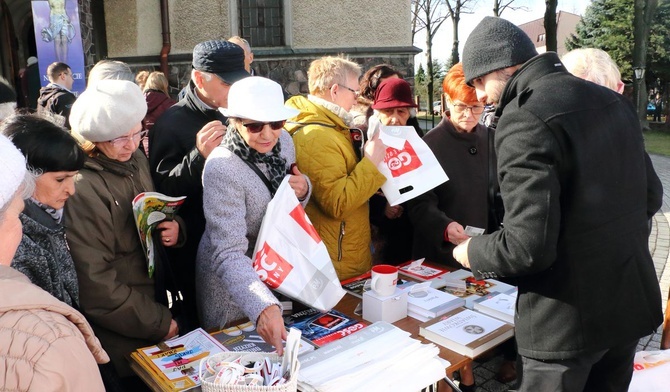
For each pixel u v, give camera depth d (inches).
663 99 914.7
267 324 63.7
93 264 70.4
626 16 831.7
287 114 72.4
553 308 61.1
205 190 72.7
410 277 94.7
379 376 59.9
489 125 131.9
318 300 72.3
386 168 91.6
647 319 62.6
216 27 348.2
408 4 365.1
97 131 70.6
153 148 99.0
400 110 106.3
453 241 93.3
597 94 61.6
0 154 39.7
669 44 787.4
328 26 357.7
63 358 37.4
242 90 71.6
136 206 70.6
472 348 67.6
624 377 69.1
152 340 77.1
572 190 58.7
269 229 69.9
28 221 59.4
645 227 63.9
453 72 103.8
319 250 72.9
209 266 75.5
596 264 59.6
